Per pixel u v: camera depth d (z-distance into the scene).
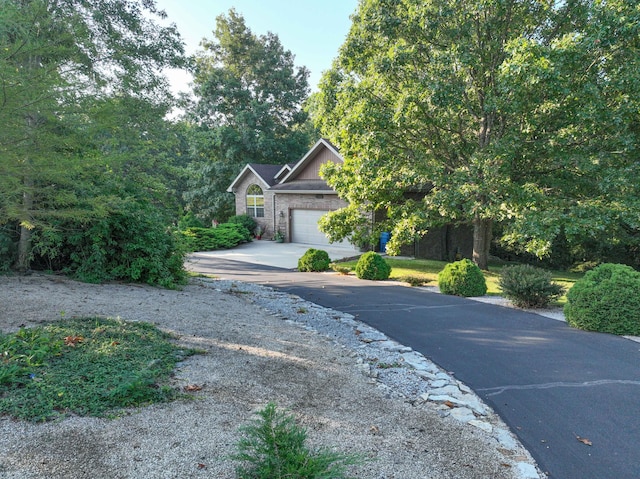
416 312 7.88
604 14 9.48
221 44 32.97
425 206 13.05
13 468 2.26
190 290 8.48
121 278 8.18
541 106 10.77
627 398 4.21
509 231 12.36
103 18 8.41
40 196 6.34
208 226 29.48
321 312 7.73
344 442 3.02
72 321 4.80
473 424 3.64
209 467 2.46
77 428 2.72
